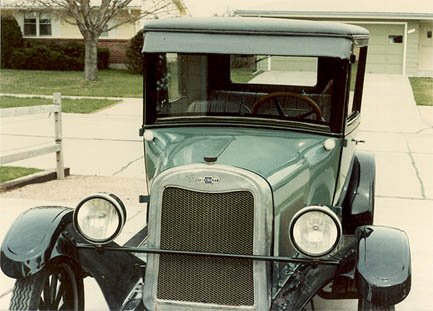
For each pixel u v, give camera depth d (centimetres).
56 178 960
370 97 2017
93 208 388
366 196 557
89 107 1745
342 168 475
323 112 454
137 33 2842
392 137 1382
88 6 2444
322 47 439
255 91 464
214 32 450
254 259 373
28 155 885
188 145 432
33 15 3103
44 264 390
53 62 2953
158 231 388
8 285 542
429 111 1772
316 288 391
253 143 434
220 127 465
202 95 471
